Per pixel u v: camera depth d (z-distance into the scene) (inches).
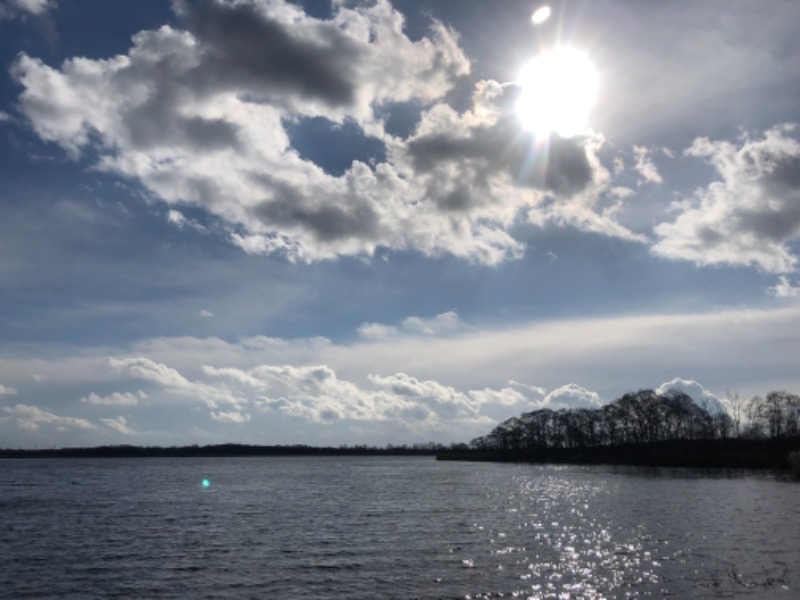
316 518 3073.3
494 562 1870.1
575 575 1688.0
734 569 1732.3
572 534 2389.3
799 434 7603.4
